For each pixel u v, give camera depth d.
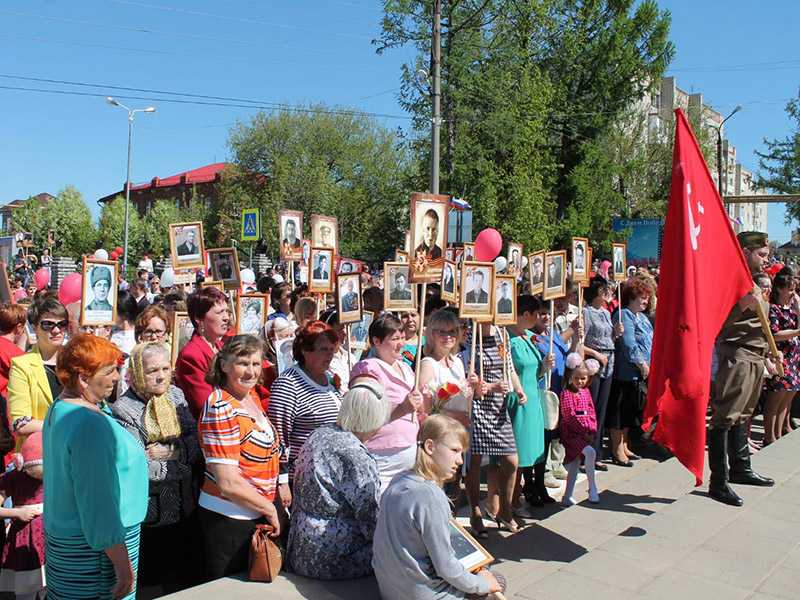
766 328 4.95
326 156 47.59
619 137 36.19
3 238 31.12
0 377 4.74
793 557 4.09
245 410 3.75
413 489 3.22
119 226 52.22
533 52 29.81
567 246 33.59
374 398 3.83
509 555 4.34
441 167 27.50
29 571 4.05
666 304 4.35
